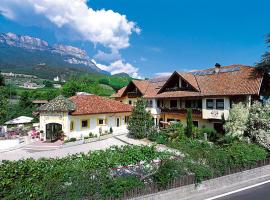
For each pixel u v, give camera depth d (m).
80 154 13.93
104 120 38.03
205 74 39.59
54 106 34.41
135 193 12.82
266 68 31.27
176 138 28.92
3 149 29.92
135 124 32.97
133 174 13.23
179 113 38.34
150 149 14.45
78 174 11.73
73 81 84.12
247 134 24.25
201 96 34.50
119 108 40.31
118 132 38.78
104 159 12.90
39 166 11.61
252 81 30.88
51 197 11.05
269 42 31.25
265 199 14.16
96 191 11.95
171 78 40.88
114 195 12.30
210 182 15.23
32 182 10.96
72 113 34.25
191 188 14.44
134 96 50.69
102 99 41.31
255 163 17.67
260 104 24.23
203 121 35.78
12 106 58.34
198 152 15.87
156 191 13.41
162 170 13.72
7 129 43.06
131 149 14.19
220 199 14.20
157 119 44.38
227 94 31.34
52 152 28.39
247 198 14.33
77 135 35.16
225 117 31.98
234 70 35.62
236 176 16.48
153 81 52.72
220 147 17.58
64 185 11.42
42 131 34.69
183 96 36.97
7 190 10.45
